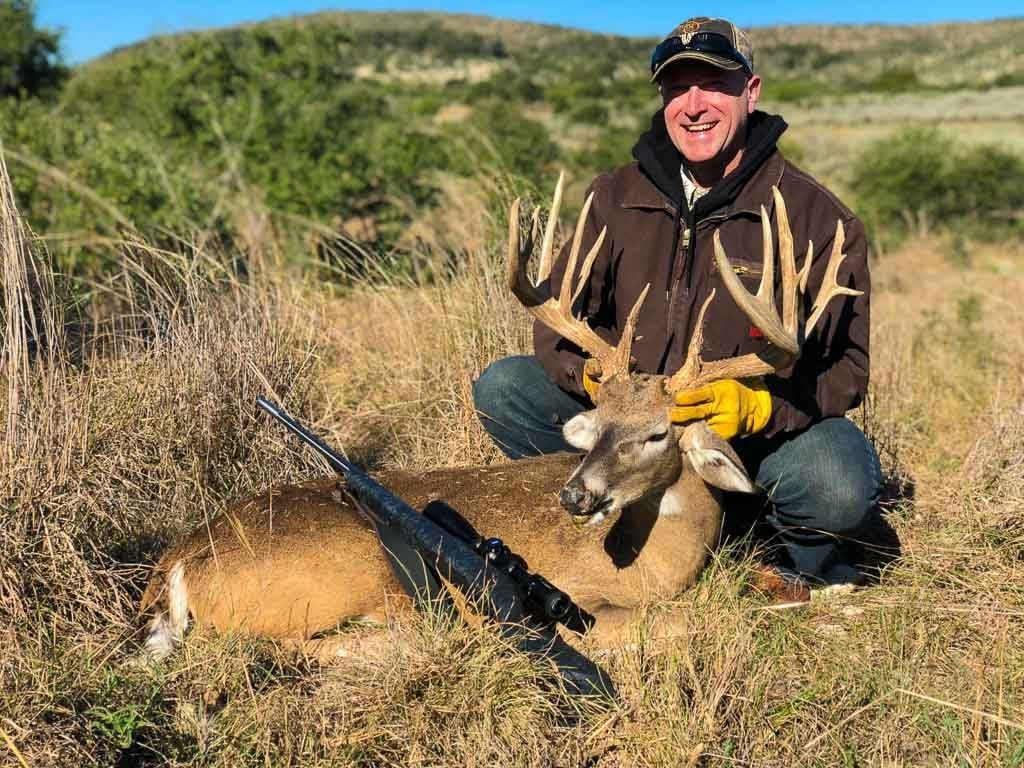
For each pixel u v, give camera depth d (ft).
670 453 6.84
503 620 6.41
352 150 20.45
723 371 6.77
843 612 7.48
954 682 6.57
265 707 6.10
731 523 8.18
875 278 23.40
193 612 7.04
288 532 7.15
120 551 7.66
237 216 18.02
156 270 9.99
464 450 9.59
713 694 6.19
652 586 7.41
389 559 7.03
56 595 6.87
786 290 6.48
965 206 35.94
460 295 11.44
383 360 11.48
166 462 8.23
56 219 15.70
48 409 7.30
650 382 6.85
